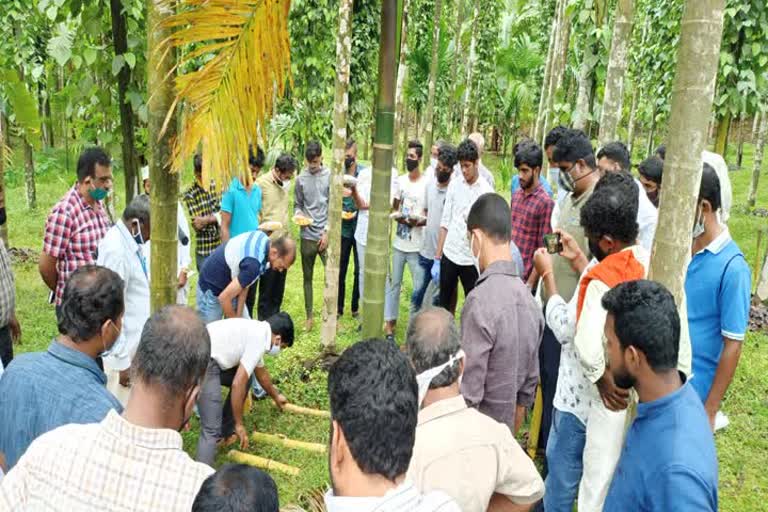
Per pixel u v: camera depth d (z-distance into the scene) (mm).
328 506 1500
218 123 3014
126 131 5039
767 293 7688
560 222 4164
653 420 1926
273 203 6980
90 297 2324
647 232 3830
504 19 18422
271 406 5230
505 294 2955
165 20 2900
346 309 7727
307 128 10695
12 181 13625
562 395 3281
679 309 2240
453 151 6121
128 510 1805
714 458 1836
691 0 2031
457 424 2148
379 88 3529
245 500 1541
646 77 11602
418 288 6699
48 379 2285
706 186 3104
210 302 5008
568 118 8555
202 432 4156
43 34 10016
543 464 4469
